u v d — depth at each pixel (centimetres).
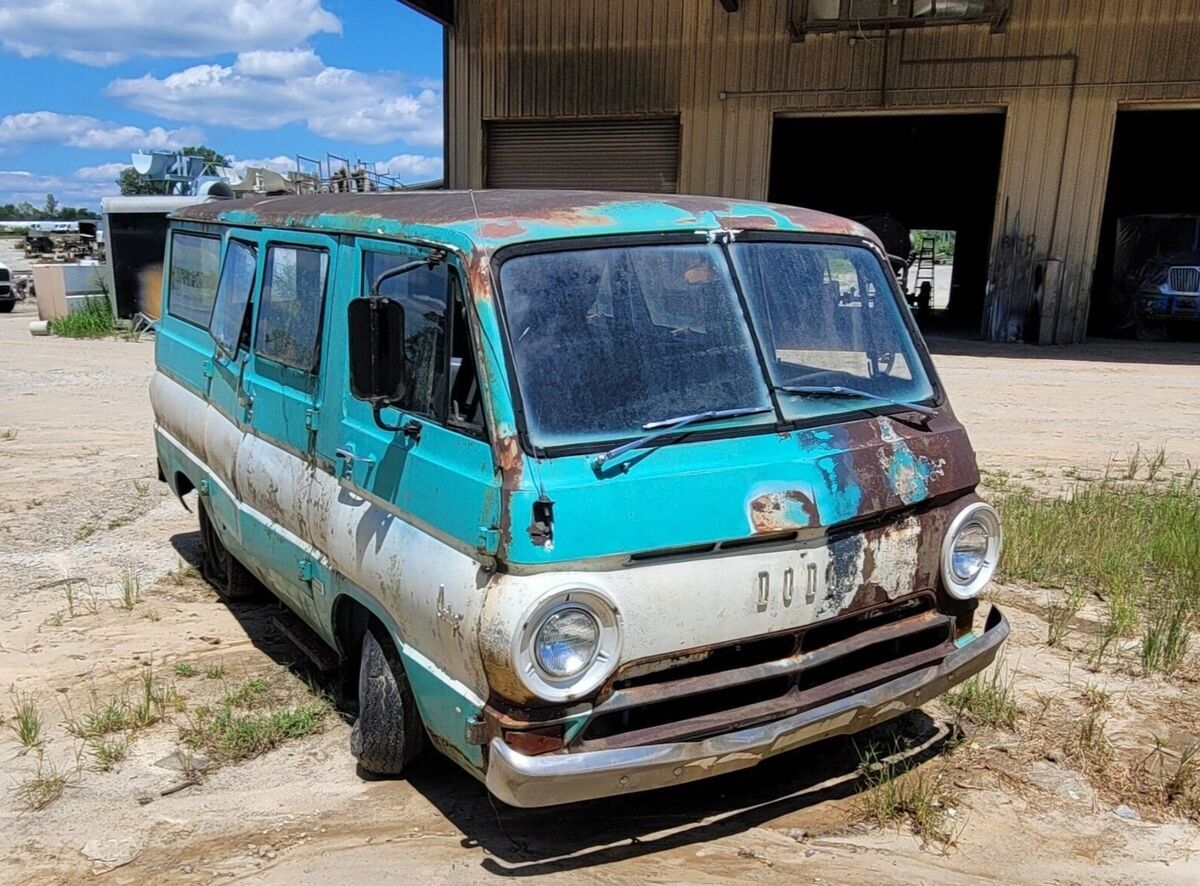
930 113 1777
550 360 326
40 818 390
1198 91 1641
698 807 391
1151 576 638
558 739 310
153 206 1925
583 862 357
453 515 323
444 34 1980
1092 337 1980
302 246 447
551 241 343
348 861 359
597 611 306
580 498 307
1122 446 1027
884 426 373
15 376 1466
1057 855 364
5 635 564
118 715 462
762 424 348
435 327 348
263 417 473
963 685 480
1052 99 1714
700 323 356
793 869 354
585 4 1886
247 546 511
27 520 786
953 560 383
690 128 1877
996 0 1688
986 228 2886
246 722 452
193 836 376
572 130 1955
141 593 634
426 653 344
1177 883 349
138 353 1708
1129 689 490
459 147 2020
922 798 387
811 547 343
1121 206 2775
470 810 390
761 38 1811
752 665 340
